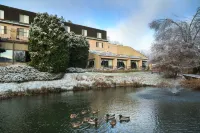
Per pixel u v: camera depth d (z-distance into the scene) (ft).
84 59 104.47
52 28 77.97
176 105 45.62
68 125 31.04
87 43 106.52
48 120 33.60
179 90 71.67
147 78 102.53
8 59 82.23
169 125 31.19
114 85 84.58
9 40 81.76
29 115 36.60
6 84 62.39
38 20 80.02
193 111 39.93
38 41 74.49
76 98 54.95
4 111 39.42
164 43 108.06
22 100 51.11
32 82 69.72
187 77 95.76
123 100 52.06
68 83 76.95
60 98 54.70
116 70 110.32
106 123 32.22
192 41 103.60
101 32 144.56
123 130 28.86
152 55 113.19
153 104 46.83
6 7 96.63
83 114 37.73
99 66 116.47
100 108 42.78
